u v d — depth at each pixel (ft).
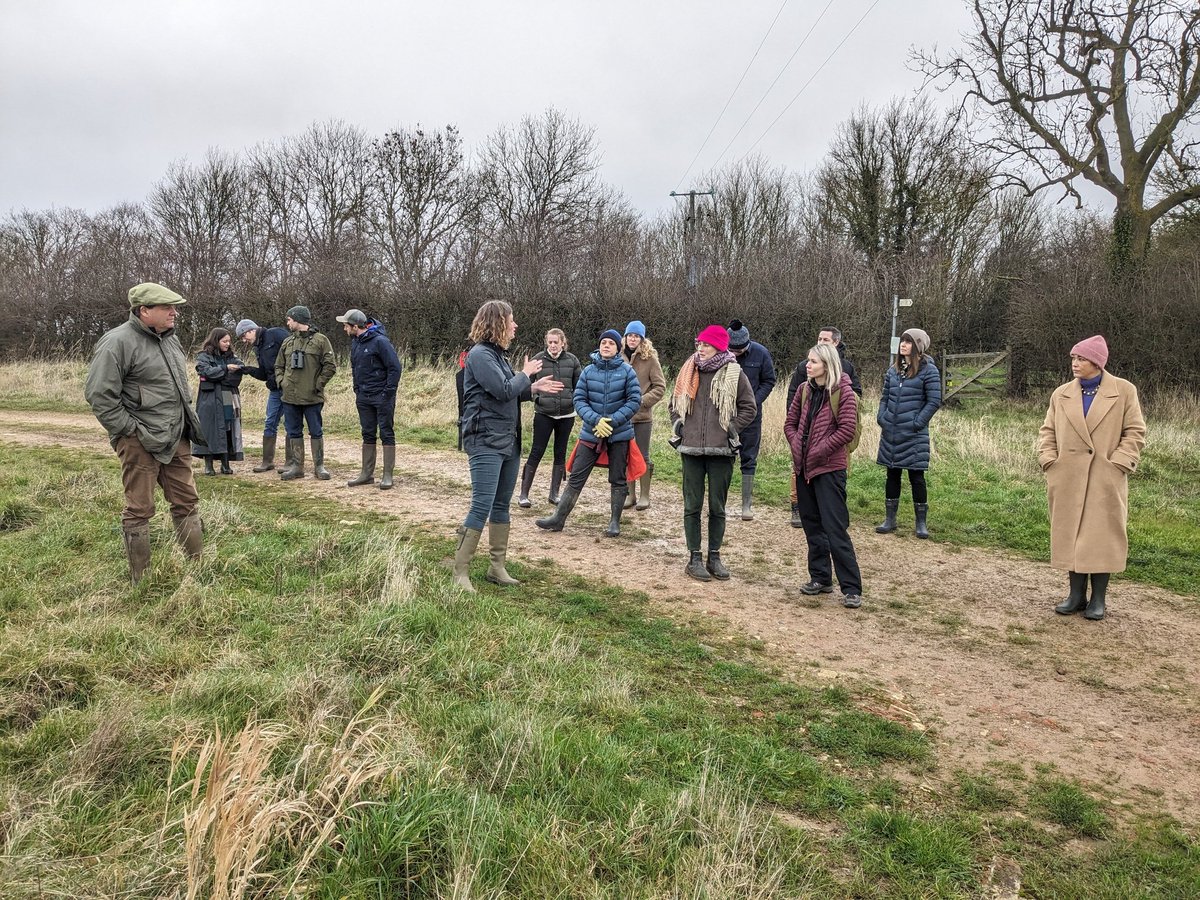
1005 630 17.49
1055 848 9.73
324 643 12.64
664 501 29.07
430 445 39.81
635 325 27.68
